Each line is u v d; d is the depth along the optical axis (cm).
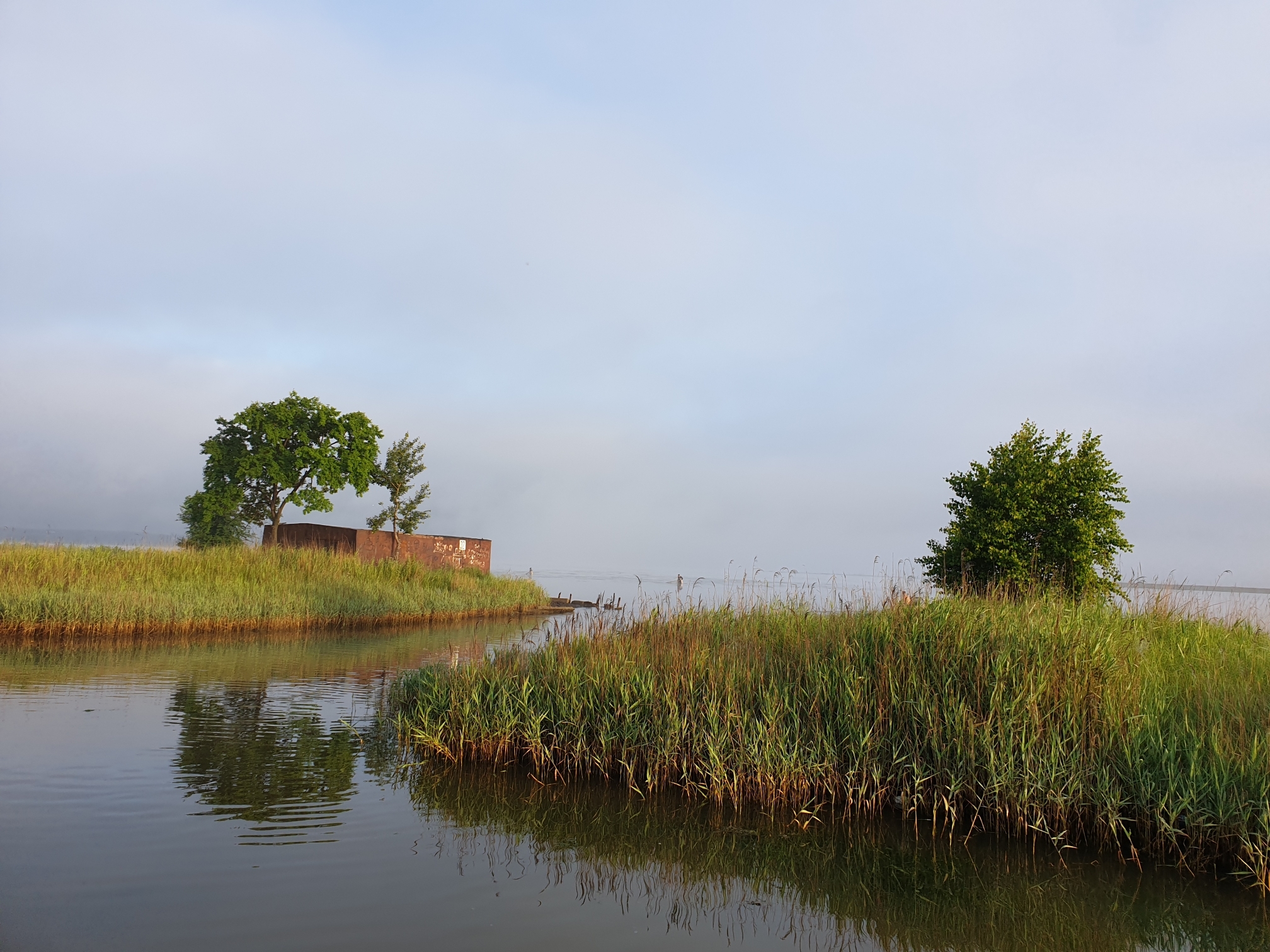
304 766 983
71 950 522
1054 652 912
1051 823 807
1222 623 1415
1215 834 730
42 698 1282
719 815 869
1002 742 816
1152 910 658
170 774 920
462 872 698
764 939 601
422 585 3362
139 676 1530
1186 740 796
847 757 904
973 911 655
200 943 544
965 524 1848
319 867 688
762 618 1273
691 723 968
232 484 3928
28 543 2483
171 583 2470
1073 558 1695
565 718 1024
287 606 2464
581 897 662
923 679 923
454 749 1059
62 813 782
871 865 742
